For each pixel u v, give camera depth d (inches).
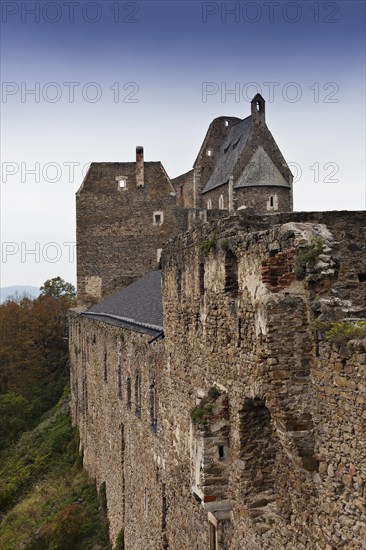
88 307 2023.9
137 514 829.2
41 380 2827.3
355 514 313.6
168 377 648.4
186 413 576.4
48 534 1150.3
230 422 454.9
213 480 456.1
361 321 341.4
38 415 2466.8
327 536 337.4
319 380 352.8
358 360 311.1
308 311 368.5
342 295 372.2
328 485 339.3
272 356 368.8
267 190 2696.9
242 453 430.6
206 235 514.6
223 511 455.5
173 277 624.7
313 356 360.8
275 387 366.0
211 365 500.4
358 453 311.7
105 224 2108.8
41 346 3004.4
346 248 470.0
